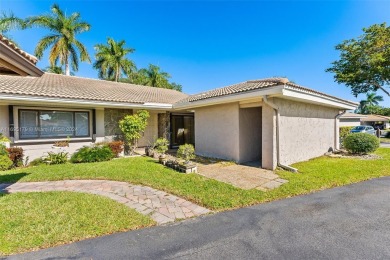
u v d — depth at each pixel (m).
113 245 3.34
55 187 6.30
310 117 10.99
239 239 3.50
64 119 10.91
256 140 10.98
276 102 8.59
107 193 5.76
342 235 3.59
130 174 7.59
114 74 32.62
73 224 3.92
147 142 15.56
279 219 4.22
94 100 10.47
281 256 3.04
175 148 15.56
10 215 4.25
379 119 40.84
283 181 6.89
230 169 8.80
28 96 8.63
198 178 7.14
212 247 3.28
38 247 3.24
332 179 6.89
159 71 39.69
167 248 3.26
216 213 4.55
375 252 3.11
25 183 6.71
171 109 14.08
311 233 3.67
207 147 12.16
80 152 10.27
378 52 20.83
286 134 9.23
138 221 4.11
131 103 11.95
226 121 10.88
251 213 4.52
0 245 3.24
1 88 8.94
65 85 12.66
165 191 5.96
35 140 9.91
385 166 8.80
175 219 4.25
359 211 4.55
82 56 25.91
